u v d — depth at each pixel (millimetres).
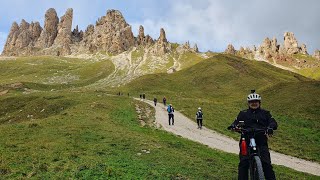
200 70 181875
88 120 38312
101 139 25672
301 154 30719
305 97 73562
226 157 24156
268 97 85625
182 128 44406
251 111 9797
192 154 22672
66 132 28281
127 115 54469
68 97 106625
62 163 16797
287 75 195500
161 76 177625
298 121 54312
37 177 14281
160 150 22359
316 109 63188
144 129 38031
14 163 16719
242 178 9453
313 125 50531
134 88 154500
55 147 21234
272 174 9062
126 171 15680
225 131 42938
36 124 32188
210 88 153500
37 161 17203
